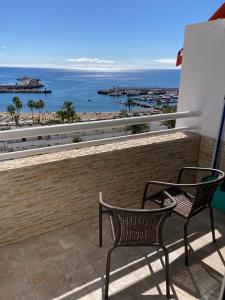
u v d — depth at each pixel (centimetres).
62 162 251
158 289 198
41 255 231
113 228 196
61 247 242
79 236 259
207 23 319
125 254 235
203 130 355
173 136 347
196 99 355
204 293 194
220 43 310
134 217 175
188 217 221
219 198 309
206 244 250
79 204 277
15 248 240
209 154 351
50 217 261
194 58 346
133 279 207
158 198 255
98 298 190
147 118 316
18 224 243
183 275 212
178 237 261
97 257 231
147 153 313
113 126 293
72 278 207
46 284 201
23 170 231
